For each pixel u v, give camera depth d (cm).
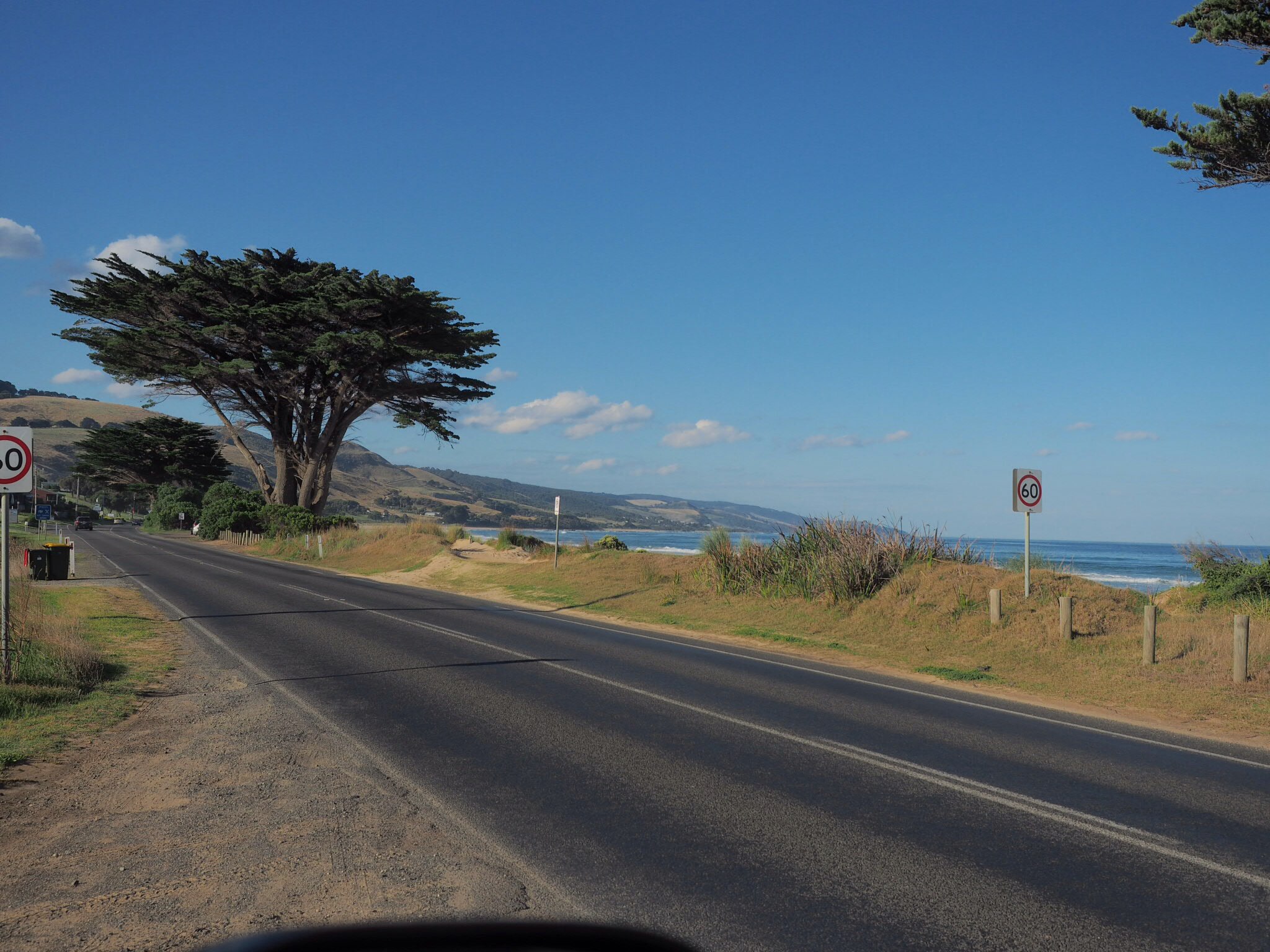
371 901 437
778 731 845
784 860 501
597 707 947
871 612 1786
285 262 5309
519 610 2139
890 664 1415
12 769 682
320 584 2741
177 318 4881
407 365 4931
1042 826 571
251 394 5425
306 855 500
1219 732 938
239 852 506
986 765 735
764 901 442
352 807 591
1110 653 1339
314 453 5600
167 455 9525
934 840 539
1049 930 412
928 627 1633
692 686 1098
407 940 244
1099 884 472
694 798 618
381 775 669
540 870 479
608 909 429
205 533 6500
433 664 1221
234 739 786
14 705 866
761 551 2258
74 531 7938
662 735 816
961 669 1345
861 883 468
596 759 725
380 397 5091
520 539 3922
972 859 507
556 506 3020
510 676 1139
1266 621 1441
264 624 1664
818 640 1656
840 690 1114
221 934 400
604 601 2336
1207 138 1747
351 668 1181
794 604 1975
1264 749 844
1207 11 1731
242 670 1160
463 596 2567
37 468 18088
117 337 4797
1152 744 848
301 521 5275
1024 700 1114
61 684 975
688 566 2539
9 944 390
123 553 4194
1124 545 14950
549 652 1374
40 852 506
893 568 1947
